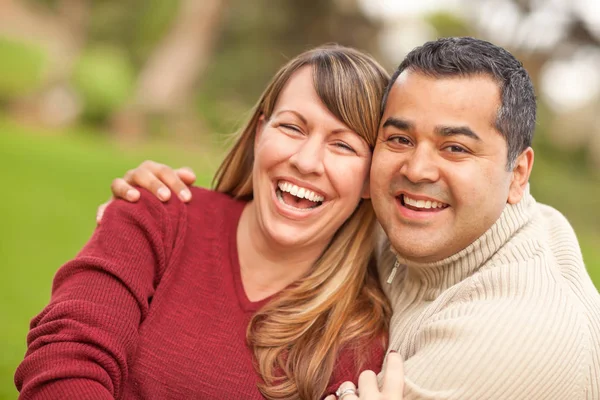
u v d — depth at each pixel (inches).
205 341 84.7
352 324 87.0
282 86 91.2
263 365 83.7
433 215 79.4
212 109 706.2
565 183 693.3
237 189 99.3
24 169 365.4
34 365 76.2
